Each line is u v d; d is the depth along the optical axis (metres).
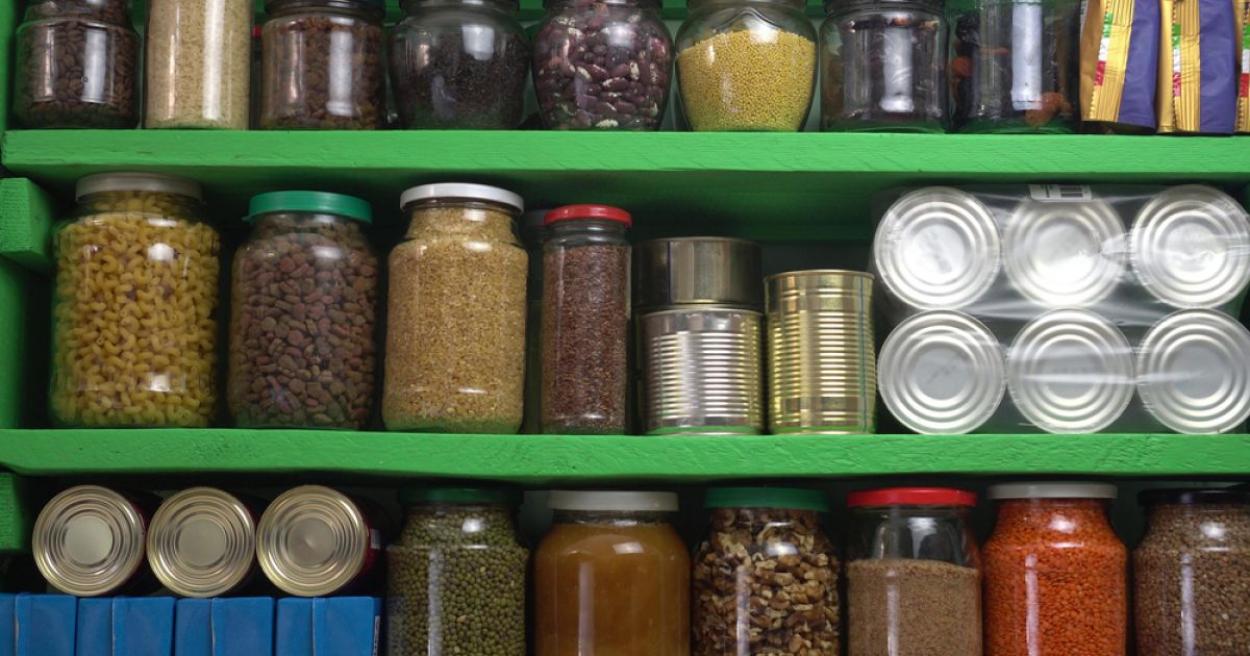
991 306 1.42
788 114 1.43
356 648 1.35
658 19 1.47
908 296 1.41
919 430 1.40
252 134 1.38
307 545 1.39
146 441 1.33
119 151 1.37
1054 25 1.44
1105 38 1.41
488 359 1.38
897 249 1.42
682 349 1.43
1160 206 1.43
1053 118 1.42
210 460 1.33
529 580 1.48
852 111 1.43
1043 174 1.39
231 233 1.66
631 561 1.41
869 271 1.52
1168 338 1.41
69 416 1.36
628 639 1.39
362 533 1.39
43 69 1.39
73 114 1.39
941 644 1.37
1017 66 1.43
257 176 1.42
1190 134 1.42
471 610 1.39
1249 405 1.40
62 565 1.38
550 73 1.43
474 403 1.36
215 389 1.44
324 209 1.41
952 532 1.43
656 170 1.38
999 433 1.41
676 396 1.42
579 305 1.42
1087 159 1.39
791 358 1.43
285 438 1.33
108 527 1.38
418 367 1.37
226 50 1.41
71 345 1.37
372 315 1.44
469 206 1.41
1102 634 1.38
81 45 1.40
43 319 1.50
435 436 1.34
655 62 1.44
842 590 1.47
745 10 1.44
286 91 1.41
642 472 1.34
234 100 1.41
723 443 1.35
